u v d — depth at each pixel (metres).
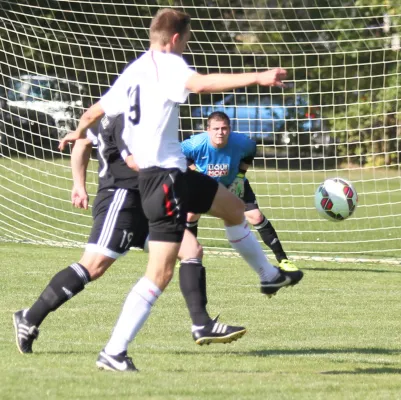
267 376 16.45
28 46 50.59
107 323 22.91
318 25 76.12
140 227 18.08
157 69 15.93
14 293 27.47
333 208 33.94
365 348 20.44
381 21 74.06
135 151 16.20
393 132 76.44
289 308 26.36
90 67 65.94
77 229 46.44
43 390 14.48
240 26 75.44
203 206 18.02
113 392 14.50
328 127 77.75
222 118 27.06
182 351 19.42
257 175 77.19
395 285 31.44
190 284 18.00
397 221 53.62
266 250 40.97
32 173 66.25
